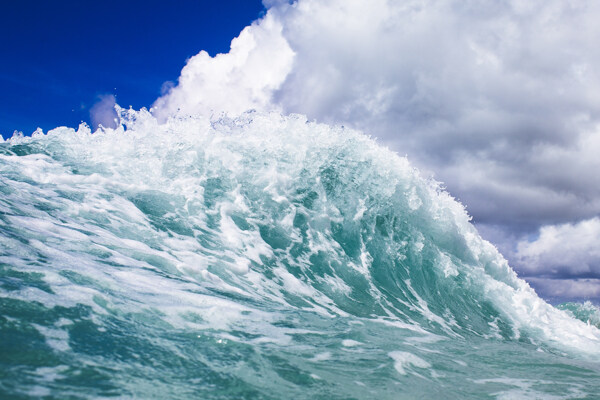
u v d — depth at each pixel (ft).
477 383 12.80
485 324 26.86
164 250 19.69
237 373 9.45
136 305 12.11
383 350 14.06
